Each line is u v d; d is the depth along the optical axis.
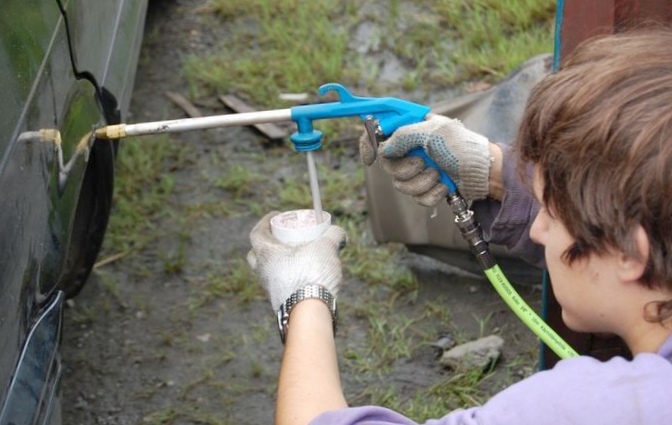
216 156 4.16
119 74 2.70
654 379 1.21
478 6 4.71
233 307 3.43
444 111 3.29
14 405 1.64
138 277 3.57
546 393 1.22
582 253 1.31
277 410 1.49
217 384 3.12
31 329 1.79
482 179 1.94
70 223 2.04
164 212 3.86
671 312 1.27
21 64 1.87
